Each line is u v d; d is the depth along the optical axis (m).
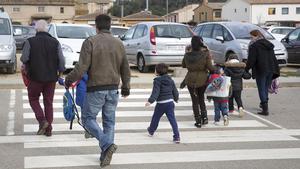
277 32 35.56
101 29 8.79
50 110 10.99
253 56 13.65
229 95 12.38
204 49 11.88
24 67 10.77
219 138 11.02
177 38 22.48
